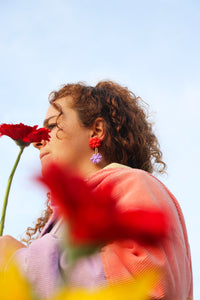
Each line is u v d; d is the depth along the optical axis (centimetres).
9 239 100
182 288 114
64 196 28
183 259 119
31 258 90
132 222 28
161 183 141
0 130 109
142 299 28
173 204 133
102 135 172
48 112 175
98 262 101
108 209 29
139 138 187
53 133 170
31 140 109
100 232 29
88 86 185
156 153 216
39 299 30
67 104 174
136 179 126
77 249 32
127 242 29
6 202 91
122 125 181
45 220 198
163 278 103
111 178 126
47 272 86
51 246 92
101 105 178
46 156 169
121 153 177
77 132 170
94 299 27
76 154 167
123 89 199
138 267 100
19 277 29
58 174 28
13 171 94
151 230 27
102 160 171
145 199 118
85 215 29
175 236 121
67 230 31
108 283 98
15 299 28
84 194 29
